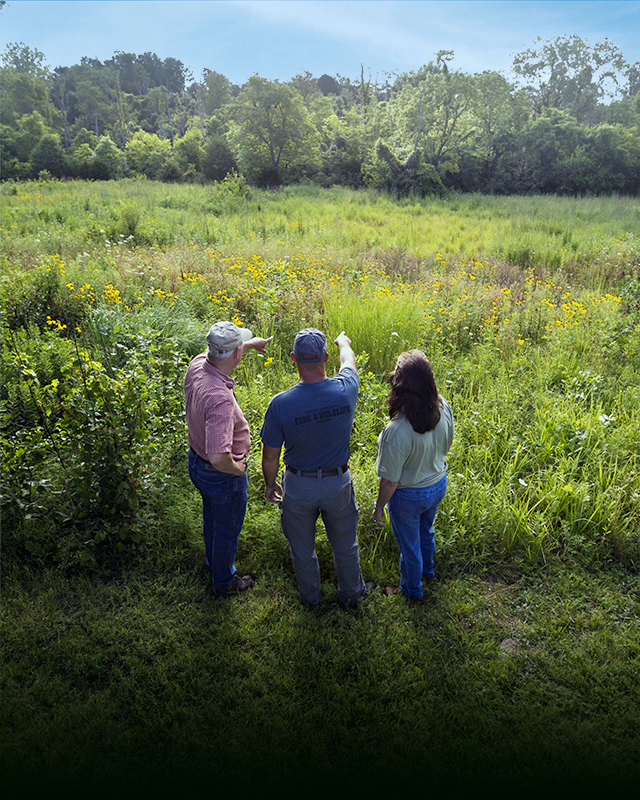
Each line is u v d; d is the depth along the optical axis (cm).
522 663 267
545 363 592
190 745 227
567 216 1911
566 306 755
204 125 5547
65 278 776
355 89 9375
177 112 7638
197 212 1862
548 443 432
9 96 6400
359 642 273
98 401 334
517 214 2044
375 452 425
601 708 247
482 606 302
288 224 1597
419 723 236
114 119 7444
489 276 1016
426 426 250
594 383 532
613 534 347
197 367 269
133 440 341
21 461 346
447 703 246
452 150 3534
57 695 246
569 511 372
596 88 4250
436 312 722
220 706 243
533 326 719
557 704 248
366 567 330
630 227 1633
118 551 329
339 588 295
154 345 515
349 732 232
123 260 977
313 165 3697
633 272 994
